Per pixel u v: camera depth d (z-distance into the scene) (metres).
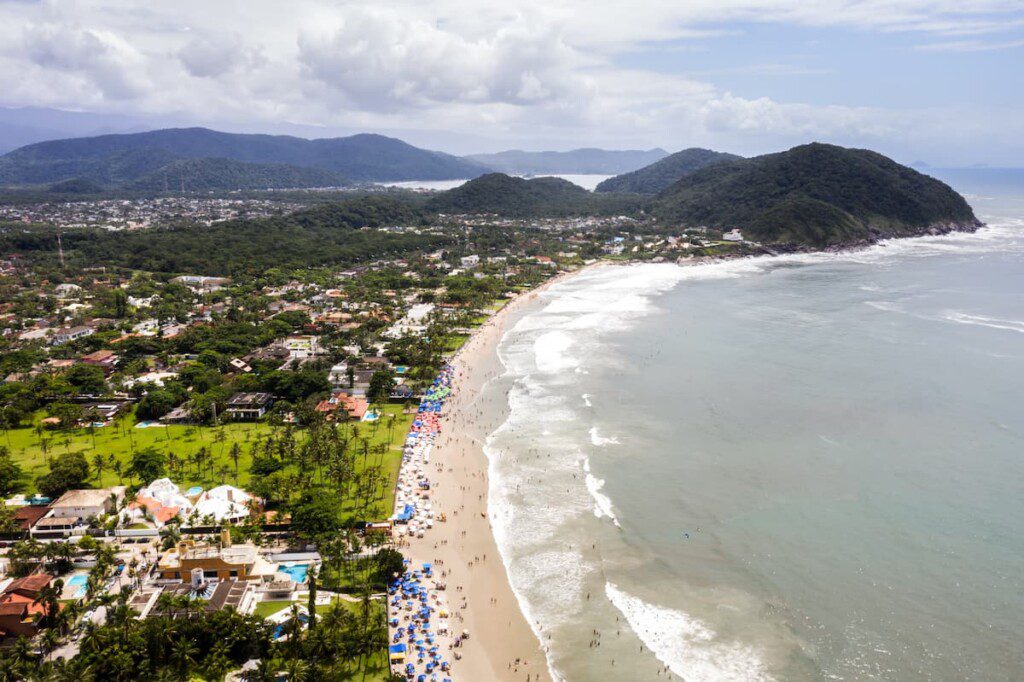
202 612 90.88
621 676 85.75
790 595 100.81
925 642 90.88
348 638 88.56
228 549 104.88
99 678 80.75
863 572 105.81
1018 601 98.50
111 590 100.19
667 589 102.88
